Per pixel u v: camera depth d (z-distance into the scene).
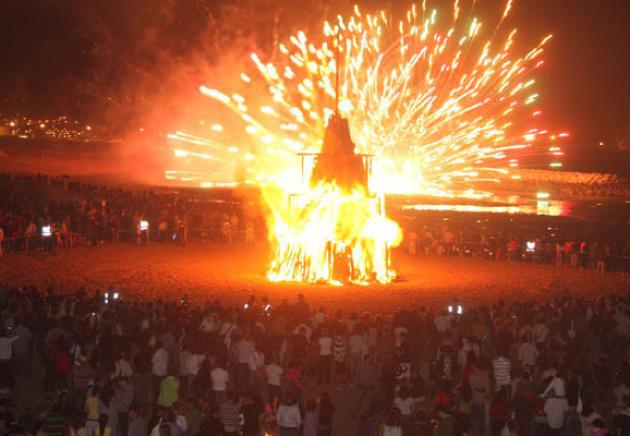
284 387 21.25
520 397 17.59
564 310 24.20
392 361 19.97
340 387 21.91
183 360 19.88
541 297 34.00
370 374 19.25
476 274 40.12
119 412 17.12
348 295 33.53
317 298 32.66
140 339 20.56
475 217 62.31
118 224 47.12
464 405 17.42
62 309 23.41
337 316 23.70
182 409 15.24
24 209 46.03
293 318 23.81
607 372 19.77
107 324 21.64
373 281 37.06
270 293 33.44
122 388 16.98
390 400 17.47
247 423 15.58
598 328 23.56
